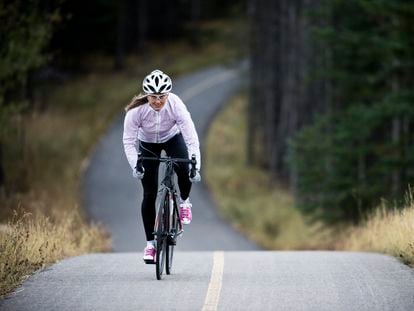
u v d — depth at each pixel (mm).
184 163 25234
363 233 42781
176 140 25500
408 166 57531
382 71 66938
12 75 53531
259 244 72625
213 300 20609
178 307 19859
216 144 127688
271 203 97375
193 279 24125
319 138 65625
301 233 77562
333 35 67438
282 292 21703
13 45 51250
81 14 125062
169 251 25703
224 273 25297
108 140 113188
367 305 20000
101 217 76625
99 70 159500
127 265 27578
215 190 102562
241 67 132125
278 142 114250
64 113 122812
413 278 23906
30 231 30219
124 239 66938
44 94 120438
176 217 26156
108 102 134125
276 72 114250
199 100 149375
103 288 22516
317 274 24812
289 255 31109
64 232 34781
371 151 61688
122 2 154125
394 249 31156
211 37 129000
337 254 31641
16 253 26359
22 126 66125
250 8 110062
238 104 149000
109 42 156250
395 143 59250
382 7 57719
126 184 92688
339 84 75062
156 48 191500
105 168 99188
